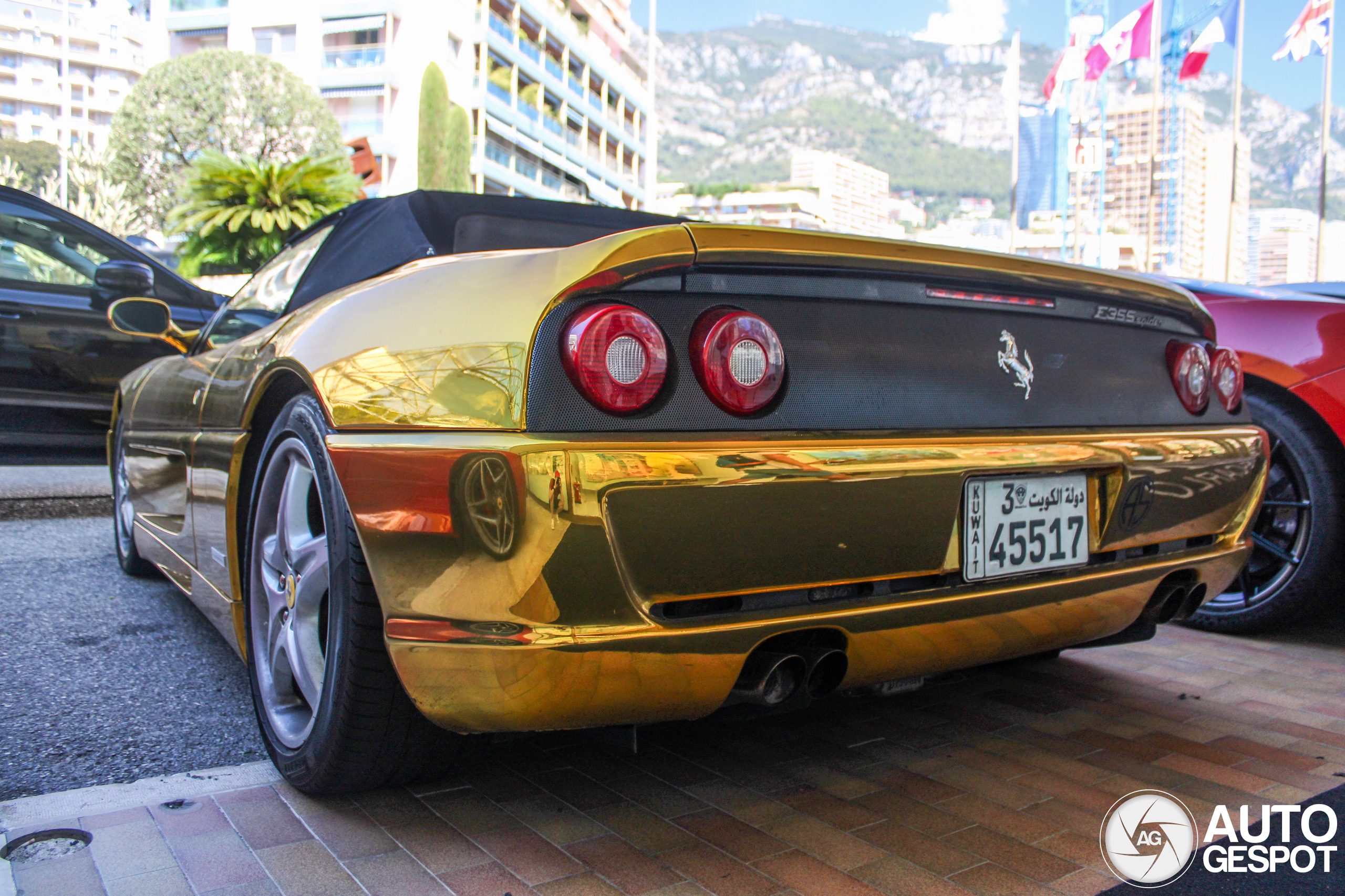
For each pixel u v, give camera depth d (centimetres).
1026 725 209
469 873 140
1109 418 176
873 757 189
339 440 143
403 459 134
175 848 145
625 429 127
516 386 127
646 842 151
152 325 277
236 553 194
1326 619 306
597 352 126
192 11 4722
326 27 4553
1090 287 175
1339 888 142
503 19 5116
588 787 172
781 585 137
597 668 125
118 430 328
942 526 150
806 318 143
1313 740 202
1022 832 158
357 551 143
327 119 3241
